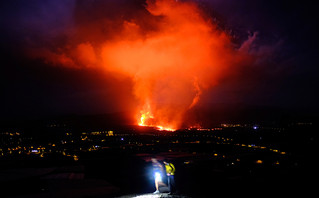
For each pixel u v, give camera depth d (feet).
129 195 23.86
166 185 25.18
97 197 23.61
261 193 23.52
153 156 39.81
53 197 23.45
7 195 24.14
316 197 22.90
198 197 22.81
